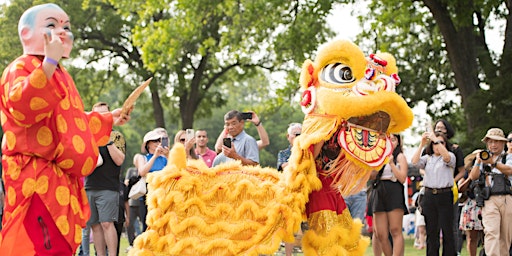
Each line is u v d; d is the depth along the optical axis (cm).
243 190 622
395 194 964
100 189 985
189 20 2438
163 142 1052
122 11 2627
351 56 627
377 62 636
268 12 2389
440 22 2136
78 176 596
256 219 612
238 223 610
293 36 2373
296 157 623
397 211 964
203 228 608
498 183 1008
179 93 3247
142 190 1077
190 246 604
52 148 581
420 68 2642
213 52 2686
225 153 918
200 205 616
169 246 605
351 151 621
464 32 2173
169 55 2456
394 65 657
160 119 3331
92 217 996
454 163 1007
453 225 1002
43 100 554
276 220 611
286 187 620
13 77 569
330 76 631
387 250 977
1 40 3127
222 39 2505
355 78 628
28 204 573
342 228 630
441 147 995
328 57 635
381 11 2473
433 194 1003
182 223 610
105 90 3653
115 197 995
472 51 2175
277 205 609
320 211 629
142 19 2536
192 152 1077
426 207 1012
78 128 593
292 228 609
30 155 575
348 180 641
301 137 628
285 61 2772
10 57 3152
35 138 575
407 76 2605
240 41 2492
